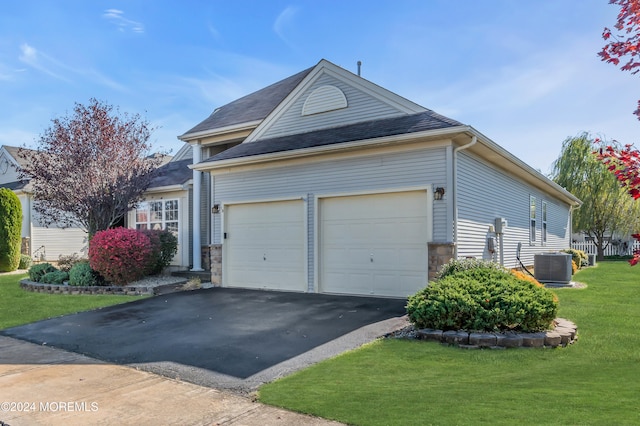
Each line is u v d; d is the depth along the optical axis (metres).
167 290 11.57
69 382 4.88
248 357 5.59
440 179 8.88
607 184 22.72
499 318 5.89
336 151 9.94
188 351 5.96
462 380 4.46
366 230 9.88
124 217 16.56
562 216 21.77
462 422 3.38
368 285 9.79
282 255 11.16
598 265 19.39
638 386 4.14
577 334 6.30
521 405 3.67
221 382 4.75
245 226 11.93
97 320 8.16
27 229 18.50
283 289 11.09
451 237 8.70
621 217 22.48
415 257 9.22
